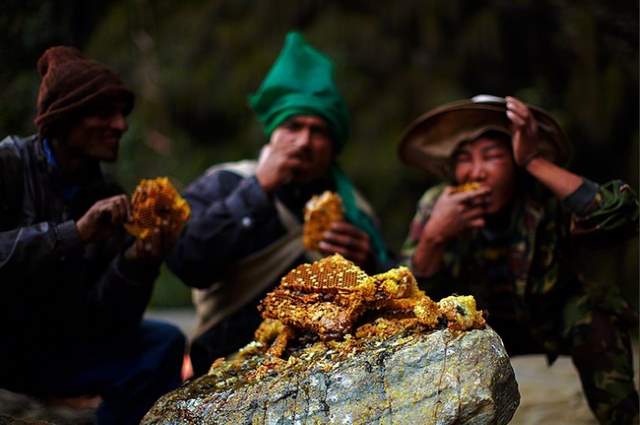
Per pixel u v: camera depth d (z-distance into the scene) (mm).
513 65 9125
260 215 3857
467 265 3629
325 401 2338
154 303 9625
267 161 3918
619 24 7199
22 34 5105
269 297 2646
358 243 3742
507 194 3537
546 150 3504
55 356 3344
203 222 3820
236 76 9703
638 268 8891
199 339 3922
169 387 3578
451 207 3471
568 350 3486
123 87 3209
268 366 2531
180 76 9453
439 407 2217
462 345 2295
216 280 3885
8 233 2932
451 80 9383
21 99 5078
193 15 9773
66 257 2971
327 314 2512
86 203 3307
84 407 3879
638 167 8945
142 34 8414
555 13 8320
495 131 3520
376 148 9555
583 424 3824
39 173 3160
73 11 5469
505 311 3604
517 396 2379
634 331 6117
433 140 3684
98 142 3184
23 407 3668
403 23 9484
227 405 2441
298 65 4059
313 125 3947
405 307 2539
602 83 8383
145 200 3135
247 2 9953
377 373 2326
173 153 9336
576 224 3266
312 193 4113
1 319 3146
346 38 9609
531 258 3424
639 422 3463
